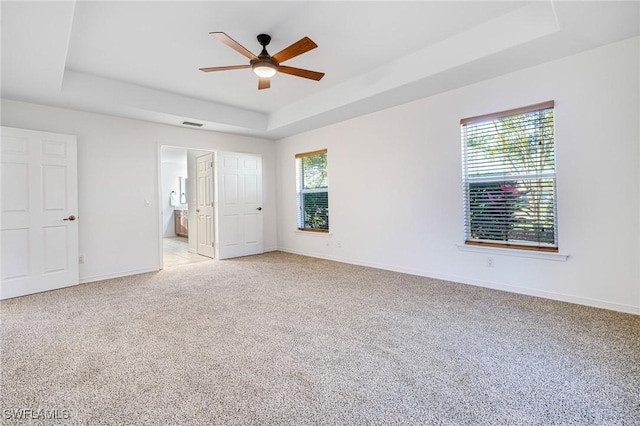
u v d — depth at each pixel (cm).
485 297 308
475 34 274
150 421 142
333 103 411
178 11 236
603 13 210
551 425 136
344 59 330
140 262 441
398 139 411
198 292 342
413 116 393
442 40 295
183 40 279
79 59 312
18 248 331
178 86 390
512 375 174
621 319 246
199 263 503
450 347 208
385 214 433
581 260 279
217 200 535
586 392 157
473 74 309
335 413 146
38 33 219
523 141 312
